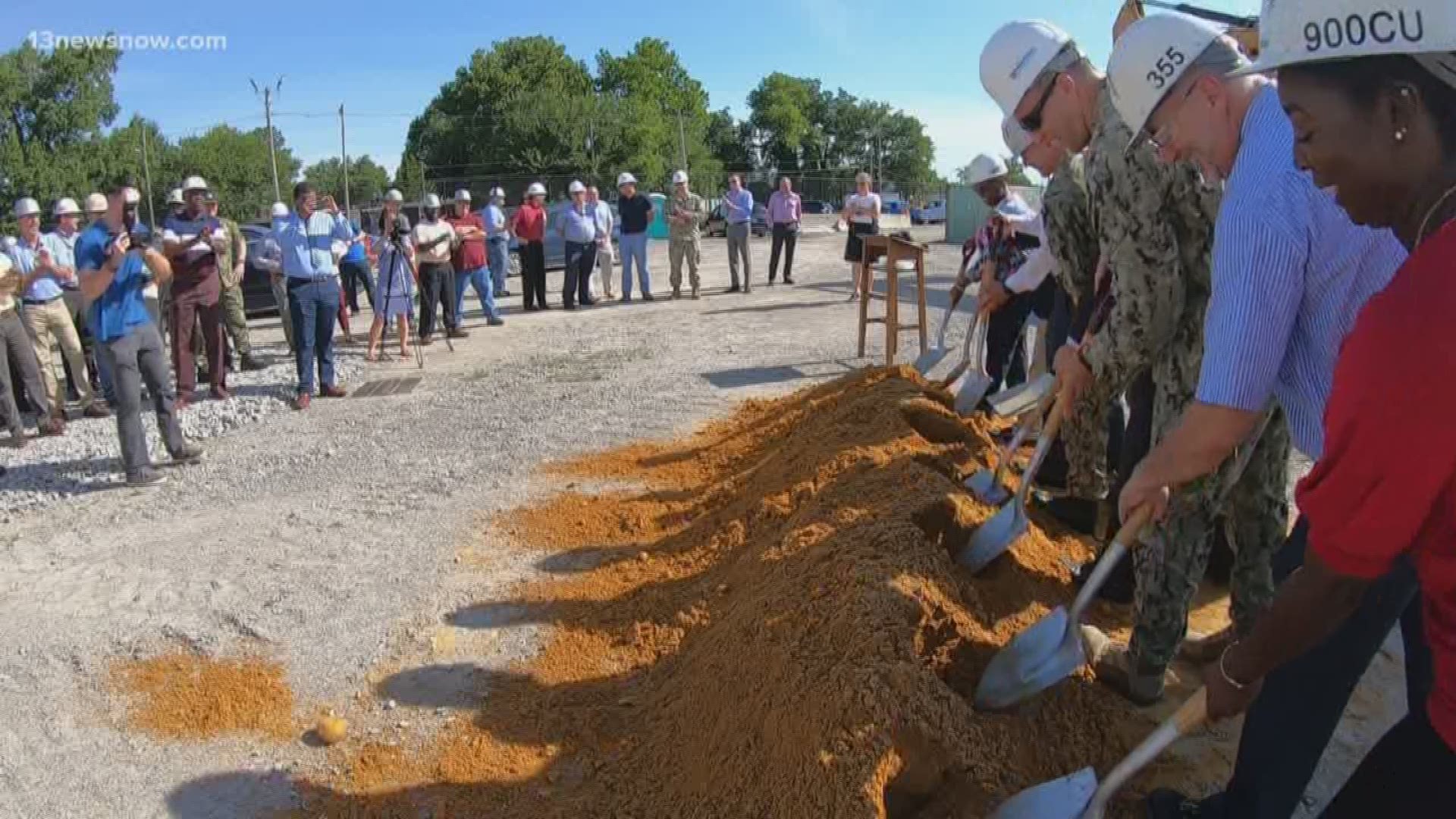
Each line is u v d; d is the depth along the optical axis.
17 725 3.67
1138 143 2.58
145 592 4.77
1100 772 2.85
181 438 7.24
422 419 8.15
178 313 9.38
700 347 10.84
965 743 2.49
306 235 8.84
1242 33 3.48
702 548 4.54
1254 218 2.12
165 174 58.22
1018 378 6.65
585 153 57.34
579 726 3.36
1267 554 3.08
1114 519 4.10
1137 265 2.77
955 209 27.08
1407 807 1.57
